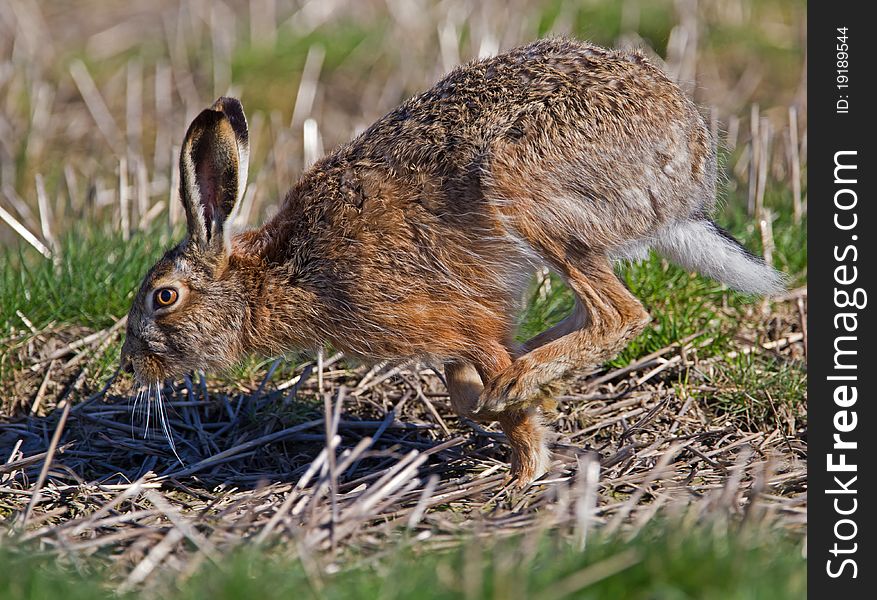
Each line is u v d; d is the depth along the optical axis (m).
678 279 17.12
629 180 13.12
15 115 27.16
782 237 18.42
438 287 13.22
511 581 9.67
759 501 11.72
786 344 16.66
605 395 15.64
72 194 22.22
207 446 15.18
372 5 31.20
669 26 27.78
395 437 15.26
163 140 26.16
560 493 12.23
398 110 13.91
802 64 27.77
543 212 12.99
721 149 16.28
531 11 28.23
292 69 28.58
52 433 15.54
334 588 9.95
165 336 13.96
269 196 22.75
